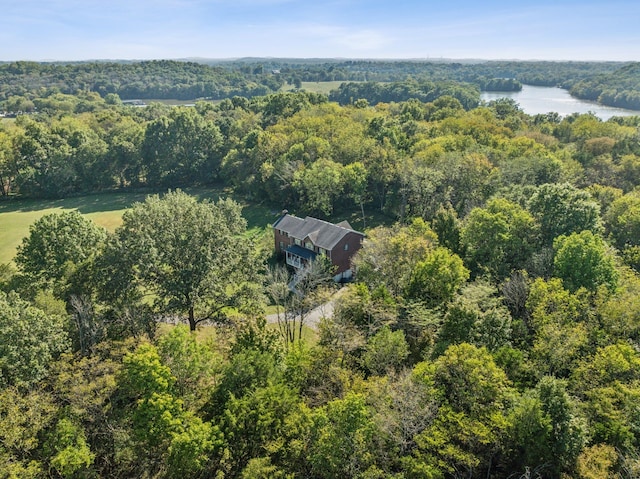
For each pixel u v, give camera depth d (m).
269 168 88.69
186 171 113.06
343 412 24.17
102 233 46.19
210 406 27.53
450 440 24.44
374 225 78.12
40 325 29.48
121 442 25.38
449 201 65.75
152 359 26.39
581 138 97.44
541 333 31.73
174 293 38.22
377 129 99.00
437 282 37.88
